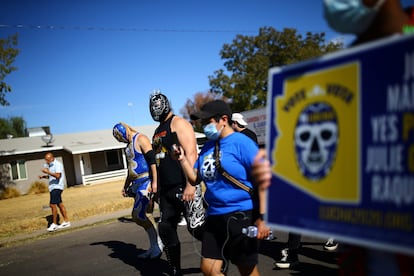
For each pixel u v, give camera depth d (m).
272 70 1.52
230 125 2.70
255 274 2.66
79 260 5.80
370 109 1.21
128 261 5.37
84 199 14.62
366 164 1.21
